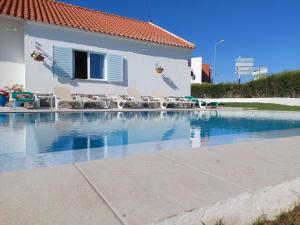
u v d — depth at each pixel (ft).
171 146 15.65
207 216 6.09
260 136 20.95
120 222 5.24
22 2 48.52
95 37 47.57
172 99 56.34
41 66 41.88
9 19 41.19
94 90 47.88
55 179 7.54
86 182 7.36
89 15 56.18
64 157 12.30
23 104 38.73
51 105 40.98
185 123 31.12
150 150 14.26
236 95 79.36
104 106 45.80
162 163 9.60
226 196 6.57
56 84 43.47
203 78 140.26
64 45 44.21
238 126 29.14
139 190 6.88
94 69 48.62
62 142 17.35
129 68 52.29
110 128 24.93
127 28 56.70
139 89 53.93
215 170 8.81
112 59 49.62
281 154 11.33
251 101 71.36
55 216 5.37
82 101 42.01
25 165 10.68
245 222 6.82
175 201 6.24
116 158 10.30
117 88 50.80
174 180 7.72
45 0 54.95
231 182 7.61
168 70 58.54
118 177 7.88
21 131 21.11
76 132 22.02
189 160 10.12
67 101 40.73
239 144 13.73
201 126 28.66
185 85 61.87
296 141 14.69
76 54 46.50
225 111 48.39
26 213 5.45
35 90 41.34
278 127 28.63
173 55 59.31
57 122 27.27
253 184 7.47
